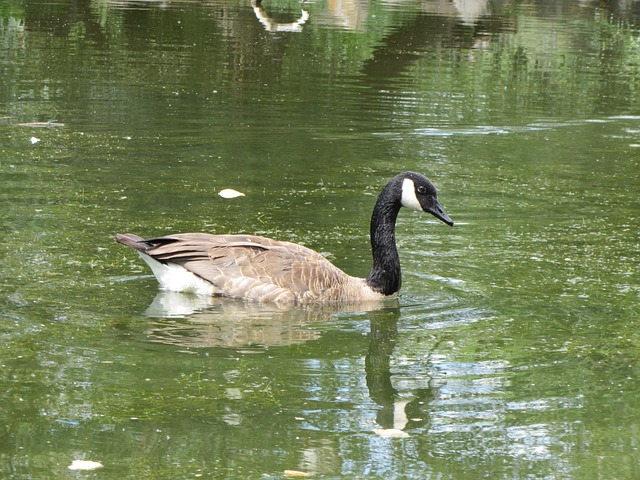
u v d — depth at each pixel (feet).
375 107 81.15
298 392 30.17
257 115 76.07
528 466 25.72
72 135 66.80
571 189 59.67
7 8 118.42
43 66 89.40
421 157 66.80
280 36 110.63
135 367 31.58
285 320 37.11
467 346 34.71
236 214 50.60
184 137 68.49
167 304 37.83
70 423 27.40
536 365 32.94
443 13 130.21
